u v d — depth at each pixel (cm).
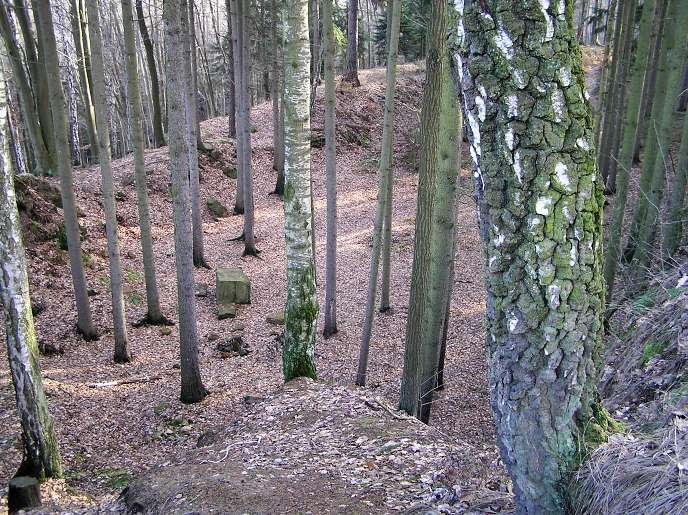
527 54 240
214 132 2603
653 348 589
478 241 1800
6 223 617
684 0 966
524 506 287
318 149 2636
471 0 246
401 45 3556
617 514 251
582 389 274
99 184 1903
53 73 1088
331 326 1330
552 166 246
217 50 3828
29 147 2534
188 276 969
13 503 651
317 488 516
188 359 995
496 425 293
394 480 516
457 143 644
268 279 1645
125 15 1120
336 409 744
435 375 771
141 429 928
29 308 661
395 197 2266
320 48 2505
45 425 695
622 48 1783
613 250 981
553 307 257
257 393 1038
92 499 697
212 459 634
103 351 1215
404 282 1589
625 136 1006
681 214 981
